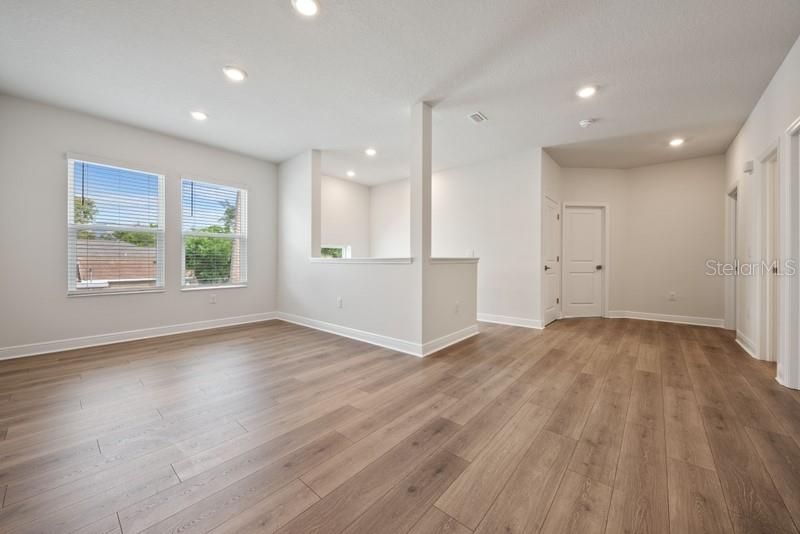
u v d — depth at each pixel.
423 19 2.01
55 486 1.28
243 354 3.11
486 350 3.26
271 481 1.32
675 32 2.10
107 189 3.48
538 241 4.32
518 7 1.91
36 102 3.06
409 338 3.19
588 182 5.12
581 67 2.50
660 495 1.24
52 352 3.14
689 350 3.24
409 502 1.21
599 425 1.77
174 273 3.97
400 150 4.48
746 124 3.33
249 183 4.71
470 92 2.89
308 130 3.78
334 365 2.79
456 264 3.62
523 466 1.42
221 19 2.01
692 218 4.63
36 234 3.07
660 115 3.29
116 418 1.84
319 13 1.96
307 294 4.50
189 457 1.48
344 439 1.63
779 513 1.14
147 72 2.59
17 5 1.86
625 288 5.12
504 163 4.62
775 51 2.27
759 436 1.65
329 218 5.90
